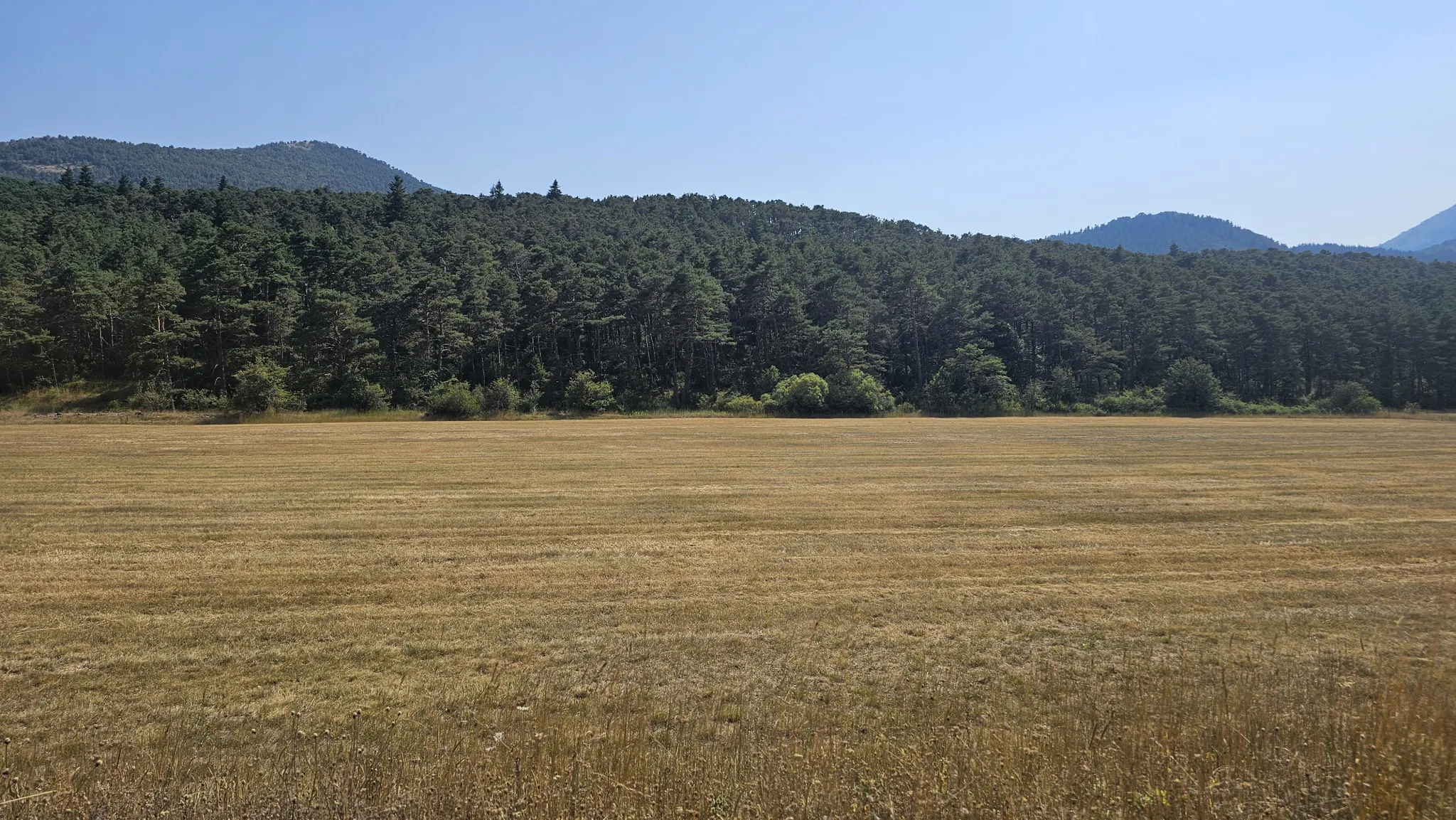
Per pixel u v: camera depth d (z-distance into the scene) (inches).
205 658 313.7
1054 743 219.6
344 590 415.5
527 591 415.8
